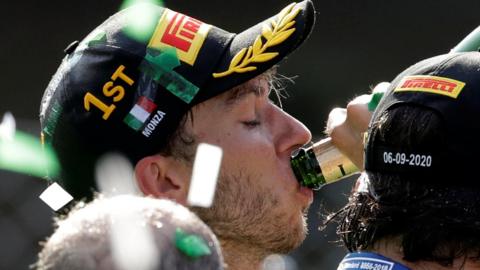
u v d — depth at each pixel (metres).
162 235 3.92
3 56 12.62
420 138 5.33
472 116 5.27
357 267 5.57
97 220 3.95
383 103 5.56
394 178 5.43
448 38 13.08
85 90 6.61
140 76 6.57
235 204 6.55
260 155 6.63
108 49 6.66
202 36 6.71
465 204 5.29
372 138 5.53
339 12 12.97
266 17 12.66
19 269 12.67
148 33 6.68
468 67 5.39
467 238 5.31
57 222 4.84
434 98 5.34
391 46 13.05
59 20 12.60
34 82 12.66
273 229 6.65
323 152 6.91
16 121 11.99
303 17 6.76
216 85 6.57
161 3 12.51
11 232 12.66
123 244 3.87
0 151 11.15
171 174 6.55
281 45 6.66
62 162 6.73
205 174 5.13
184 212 4.10
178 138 6.55
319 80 13.02
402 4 13.01
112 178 6.55
